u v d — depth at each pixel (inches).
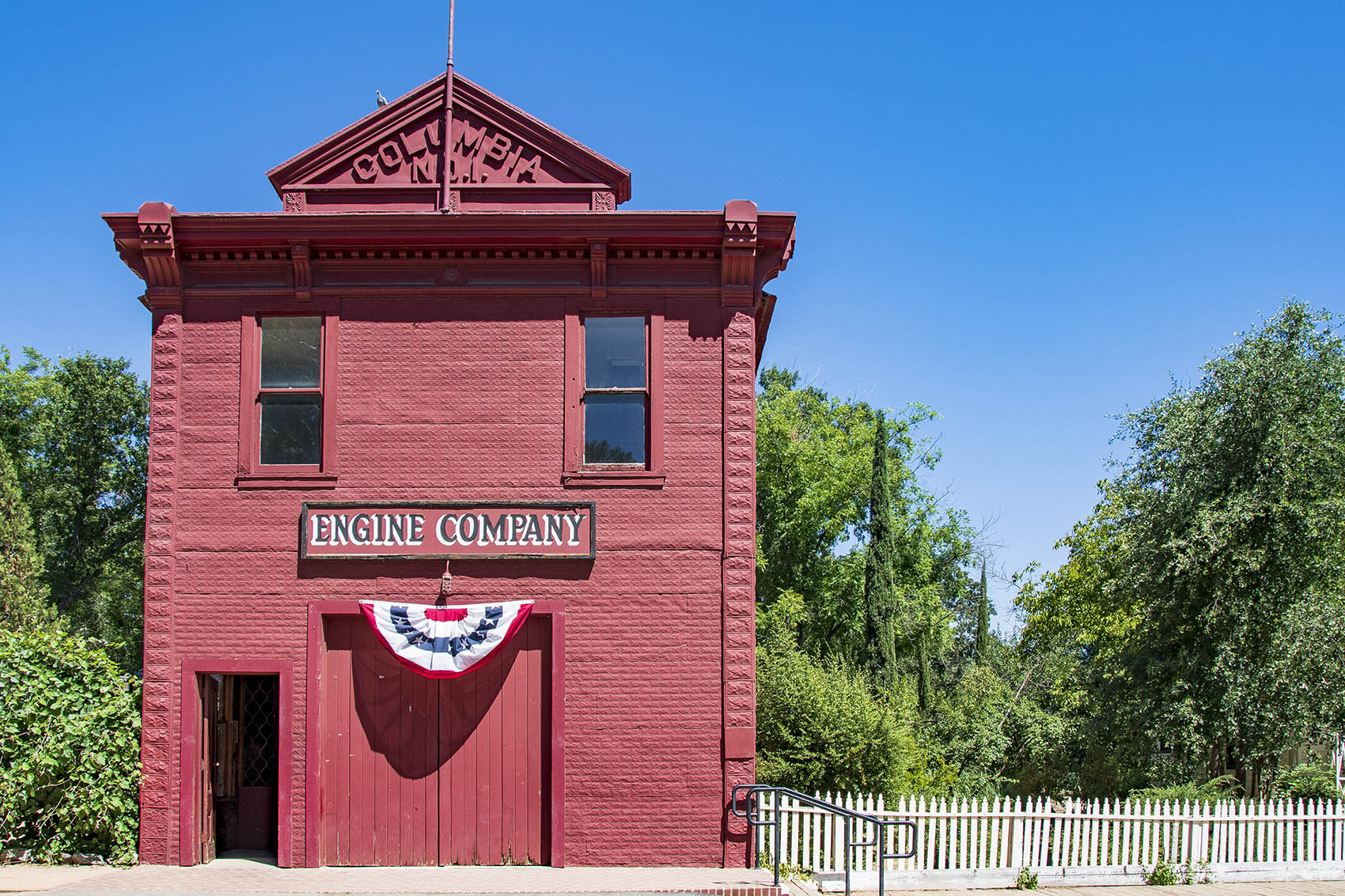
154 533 478.6
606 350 499.8
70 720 472.7
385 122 516.4
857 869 536.1
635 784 470.3
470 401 490.9
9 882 429.1
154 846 464.1
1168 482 765.3
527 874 451.2
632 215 485.4
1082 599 1165.7
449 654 470.0
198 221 481.4
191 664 472.7
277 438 491.8
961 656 1851.6
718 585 481.7
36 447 1577.3
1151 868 575.5
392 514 480.4
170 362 489.1
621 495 486.0
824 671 759.1
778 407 1539.1
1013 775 986.1
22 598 1252.5
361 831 470.0
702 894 420.2
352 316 495.2
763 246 496.1
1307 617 690.2
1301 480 708.0
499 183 514.3
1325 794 714.2
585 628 478.6
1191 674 725.9
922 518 1625.2
